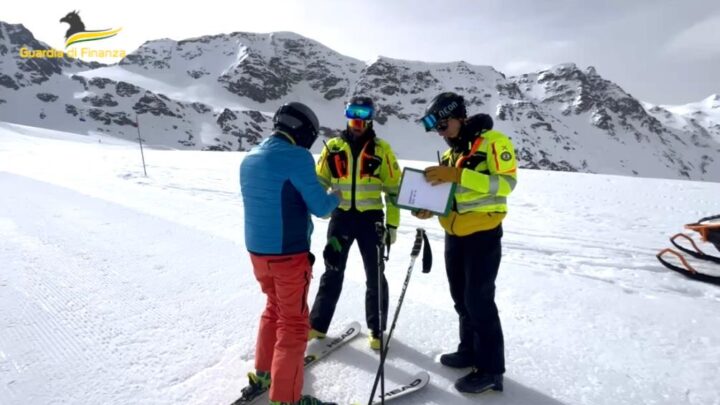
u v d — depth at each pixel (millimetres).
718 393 2748
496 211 2539
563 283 5262
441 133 2643
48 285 4266
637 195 12273
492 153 2492
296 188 2373
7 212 7652
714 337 3729
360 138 3129
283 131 2430
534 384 2789
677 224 9000
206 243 5820
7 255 5176
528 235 8156
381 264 2732
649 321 4098
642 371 3080
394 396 2580
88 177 14086
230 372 2859
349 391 2684
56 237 5996
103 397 2584
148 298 3990
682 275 5957
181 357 3020
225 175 15797
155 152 28250
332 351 3131
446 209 2537
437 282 5082
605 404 2598
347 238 3158
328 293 3211
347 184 3123
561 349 3260
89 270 4703
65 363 2928
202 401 2570
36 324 3467
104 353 3057
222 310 3752
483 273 2545
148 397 2594
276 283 2430
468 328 2867
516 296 4781
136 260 5066
